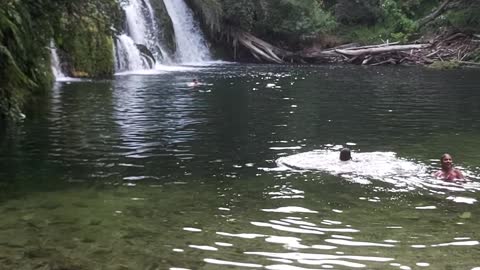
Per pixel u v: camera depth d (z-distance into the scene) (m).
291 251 6.51
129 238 6.88
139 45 34.62
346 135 13.81
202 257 6.33
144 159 11.05
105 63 29.11
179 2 42.22
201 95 22.02
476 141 13.07
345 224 7.39
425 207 8.09
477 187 9.06
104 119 15.67
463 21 44.31
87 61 28.23
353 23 48.88
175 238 6.89
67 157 11.13
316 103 20.14
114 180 9.50
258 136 13.54
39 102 18.64
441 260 6.27
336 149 12.02
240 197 8.56
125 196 8.60
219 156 11.35
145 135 13.50
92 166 10.45
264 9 45.53
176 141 12.83
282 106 19.22
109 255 6.36
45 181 9.41
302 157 11.09
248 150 11.93
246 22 44.47
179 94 22.12
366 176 9.70
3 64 14.13
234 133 13.94
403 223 7.44
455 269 6.02
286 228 7.24
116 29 23.69
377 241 6.82
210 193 8.77
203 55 43.41
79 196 8.58
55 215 7.69
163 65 37.28
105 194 8.70
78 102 18.94
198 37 43.16
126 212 7.84
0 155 11.23
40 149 11.80
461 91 24.45
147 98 20.62
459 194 8.70
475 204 8.23
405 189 8.95
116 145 12.30
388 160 10.80
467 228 7.26
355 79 30.25
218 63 41.66
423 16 50.12
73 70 27.77
